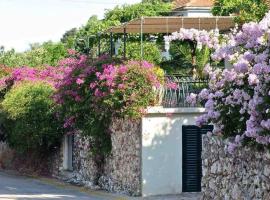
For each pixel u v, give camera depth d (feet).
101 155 78.23
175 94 70.03
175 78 71.72
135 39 100.22
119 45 110.93
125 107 69.15
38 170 100.53
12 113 96.53
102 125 76.13
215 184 50.72
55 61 168.25
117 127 74.02
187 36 55.01
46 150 97.71
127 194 71.10
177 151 69.72
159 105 69.56
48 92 95.76
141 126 68.74
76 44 147.64
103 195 70.90
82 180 84.43
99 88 73.15
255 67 41.83
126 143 71.97
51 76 108.17
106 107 72.33
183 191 69.92
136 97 68.69
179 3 151.64
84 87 77.77
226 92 46.52
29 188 79.71
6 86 112.06
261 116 41.96
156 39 95.66
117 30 85.25
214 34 54.03
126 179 71.97
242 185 46.37
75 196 70.08
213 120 47.11
